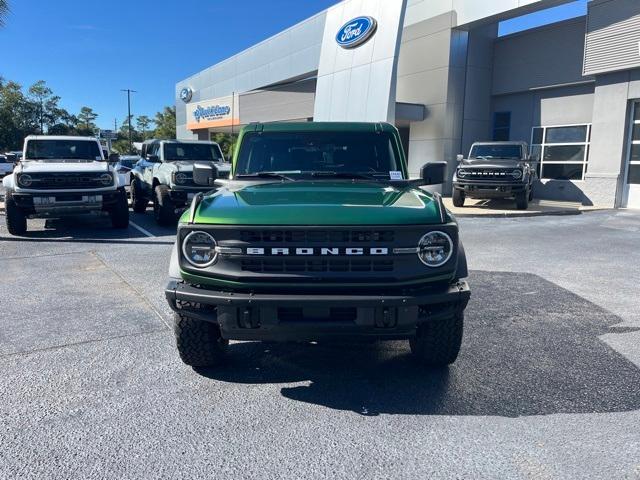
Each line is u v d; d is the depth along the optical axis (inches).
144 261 331.3
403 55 868.0
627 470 114.3
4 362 172.9
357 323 134.9
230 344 191.0
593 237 434.3
